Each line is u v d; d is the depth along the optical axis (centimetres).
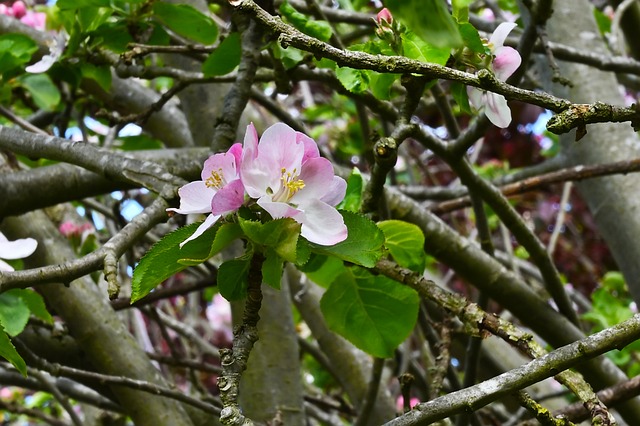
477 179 97
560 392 119
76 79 102
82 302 105
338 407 124
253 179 73
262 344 107
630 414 102
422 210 104
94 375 97
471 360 100
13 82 110
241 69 91
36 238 107
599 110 72
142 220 80
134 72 99
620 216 113
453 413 72
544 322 104
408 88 81
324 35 91
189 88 116
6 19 115
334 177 75
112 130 121
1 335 77
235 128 90
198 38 100
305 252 74
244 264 75
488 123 91
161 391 99
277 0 103
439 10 63
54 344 110
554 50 110
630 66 111
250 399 106
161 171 85
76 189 102
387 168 81
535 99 73
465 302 80
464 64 81
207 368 118
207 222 73
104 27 99
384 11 81
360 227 75
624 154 116
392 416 120
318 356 129
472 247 104
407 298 85
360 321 86
